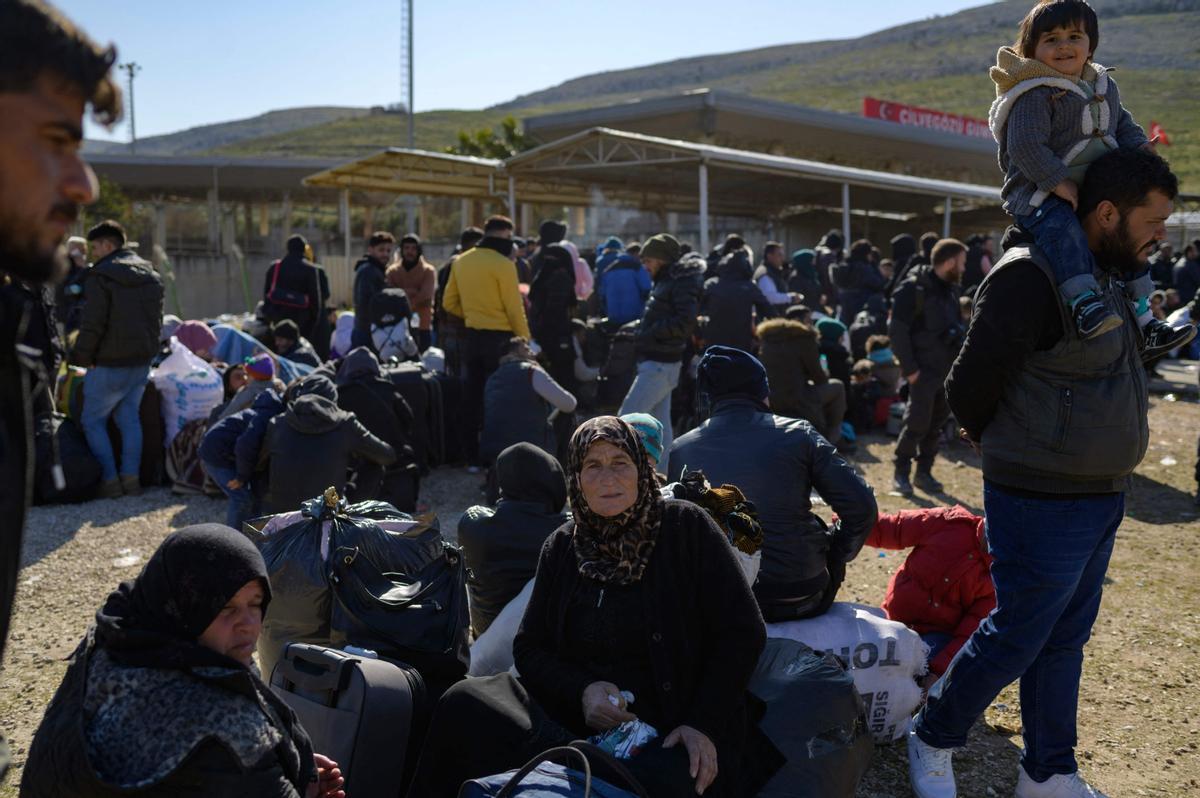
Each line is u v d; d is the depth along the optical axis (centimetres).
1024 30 334
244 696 224
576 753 248
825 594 416
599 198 2664
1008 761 397
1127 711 436
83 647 230
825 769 299
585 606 294
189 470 785
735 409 429
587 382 1005
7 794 368
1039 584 327
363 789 301
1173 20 13662
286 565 381
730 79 15850
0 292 146
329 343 1149
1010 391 327
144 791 208
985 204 2952
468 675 382
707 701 278
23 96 139
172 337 864
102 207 3997
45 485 754
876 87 12625
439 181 2147
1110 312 299
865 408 1048
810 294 1454
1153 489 846
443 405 871
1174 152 6188
